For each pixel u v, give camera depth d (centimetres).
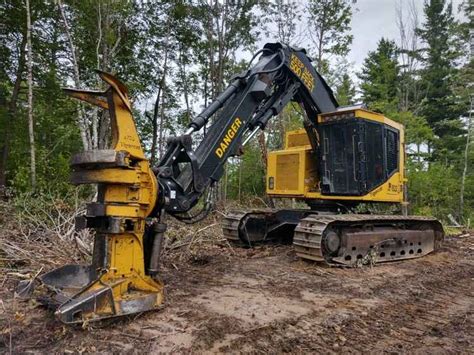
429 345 399
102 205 389
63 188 1167
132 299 386
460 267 769
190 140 493
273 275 614
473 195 2455
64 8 1563
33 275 537
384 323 448
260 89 584
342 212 814
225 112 565
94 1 1492
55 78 1664
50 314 404
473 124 2748
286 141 927
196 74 2198
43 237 695
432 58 3225
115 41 1689
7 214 816
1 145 1688
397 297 546
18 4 1560
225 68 1992
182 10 1875
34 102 1675
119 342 345
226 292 512
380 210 964
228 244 836
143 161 419
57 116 1611
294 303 484
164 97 2027
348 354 364
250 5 1877
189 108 2192
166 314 414
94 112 1440
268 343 369
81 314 354
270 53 668
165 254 707
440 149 2934
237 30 1911
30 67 1375
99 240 401
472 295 591
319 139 796
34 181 1190
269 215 868
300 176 815
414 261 798
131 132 412
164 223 444
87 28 1611
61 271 430
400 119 2081
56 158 1478
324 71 2022
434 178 2077
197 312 425
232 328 391
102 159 383
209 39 1930
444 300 556
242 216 827
